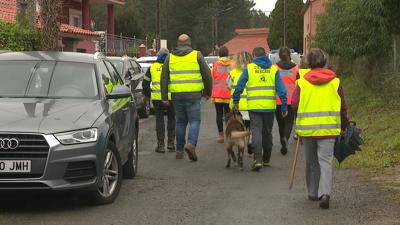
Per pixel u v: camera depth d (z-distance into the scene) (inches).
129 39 1503.4
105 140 206.7
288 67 351.9
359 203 217.5
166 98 333.4
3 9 789.9
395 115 429.1
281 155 354.9
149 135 462.6
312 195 224.7
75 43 1027.9
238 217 199.6
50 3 520.4
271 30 2397.9
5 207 210.1
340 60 787.4
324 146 213.8
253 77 296.5
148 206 215.6
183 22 2871.6
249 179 274.7
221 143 411.2
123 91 239.0
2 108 209.3
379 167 288.0
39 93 231.5
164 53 368.5
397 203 213.5
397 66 470.0
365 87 587.2
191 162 329.7
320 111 213.2
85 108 216.7
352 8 508.7
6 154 189.3
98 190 210.1
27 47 566.3
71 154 192.7
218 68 403.2
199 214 203.8
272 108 297.6
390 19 473.7
